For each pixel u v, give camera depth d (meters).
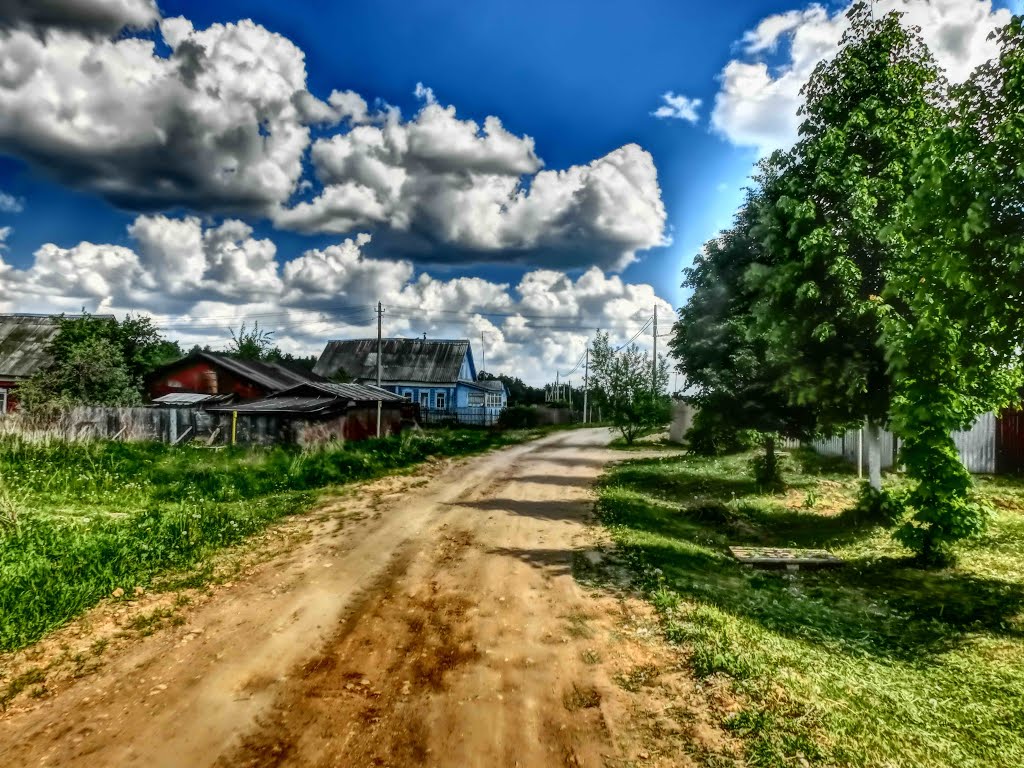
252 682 4.80
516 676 4.87
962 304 5.97
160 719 4.25
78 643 5.52
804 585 7.53
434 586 7.11
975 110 5.92
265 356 50.69
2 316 30.58
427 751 3.88
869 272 10.32
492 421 47.03
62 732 4.10
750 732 3.97
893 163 9.95
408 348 51.19
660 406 29.59
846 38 11.48
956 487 7.69
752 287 11.43
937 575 7.54
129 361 27.19
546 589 6.98
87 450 13.49
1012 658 5.21
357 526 10.07
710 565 8.19
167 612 6.27
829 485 13.87
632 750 3.85
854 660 5.23
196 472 13.01
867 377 10.12
